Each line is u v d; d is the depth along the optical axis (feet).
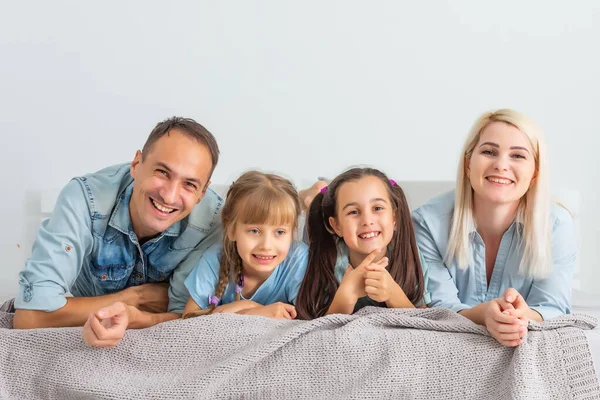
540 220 4.71
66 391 3.71
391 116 7.04
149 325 4.40
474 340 3.80
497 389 3.66
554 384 3.66
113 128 7.06
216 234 4.89
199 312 4.50
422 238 5.01
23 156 7.04
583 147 6.95
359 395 3.64
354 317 4.00
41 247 4.36
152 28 7.04
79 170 7.06
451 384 3.69
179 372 3.78
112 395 3.63
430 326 3.93
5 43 6.98
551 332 3.82
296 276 4.72
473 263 4.95
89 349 3.83
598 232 6.87
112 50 7.02
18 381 3.78
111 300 4.61
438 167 7.06
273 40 7.04
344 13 7.02
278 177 4.64
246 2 7.02
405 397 3.67
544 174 4.69
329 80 7.04
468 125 7.02
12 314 4.43
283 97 7.06
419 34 7.00
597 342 4.11
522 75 6.96
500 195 4.61
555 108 6.96
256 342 3.83
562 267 4.85
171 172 4.23
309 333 3.83
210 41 7.04
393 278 4.71
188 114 7.07
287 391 3.71
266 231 4.46
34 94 7.02
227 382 3.69
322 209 4.79
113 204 4.63
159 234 4.72
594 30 6.90
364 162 7.06
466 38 6.98
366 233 4.55
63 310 4.32
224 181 7.07
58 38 7.00
